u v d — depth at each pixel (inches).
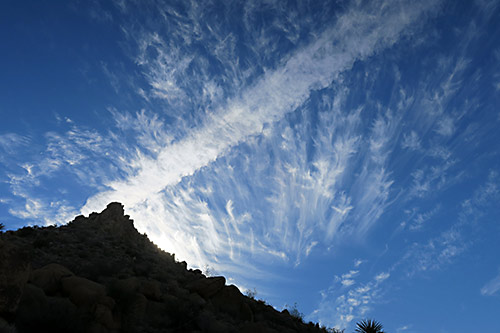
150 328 530.3
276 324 819.4
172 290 715.4
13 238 850.8
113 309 500.4
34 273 538.9
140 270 820.0
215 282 773.3
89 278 673.0
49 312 442.6
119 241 1080.8
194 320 595.5
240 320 721.0
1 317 360.2
